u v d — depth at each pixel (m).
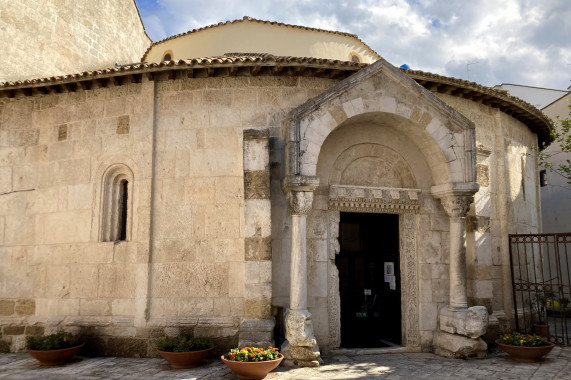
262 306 8.96
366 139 10.46
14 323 10.35
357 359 9.27
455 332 9.62
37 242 10.62
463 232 9.99
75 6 15.17
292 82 10.20
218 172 9.84
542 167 20.55
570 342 11.53
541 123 13.98
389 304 11.27
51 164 10.83
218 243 9.59
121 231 10.46
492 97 11.73
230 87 10.11
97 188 10.34
